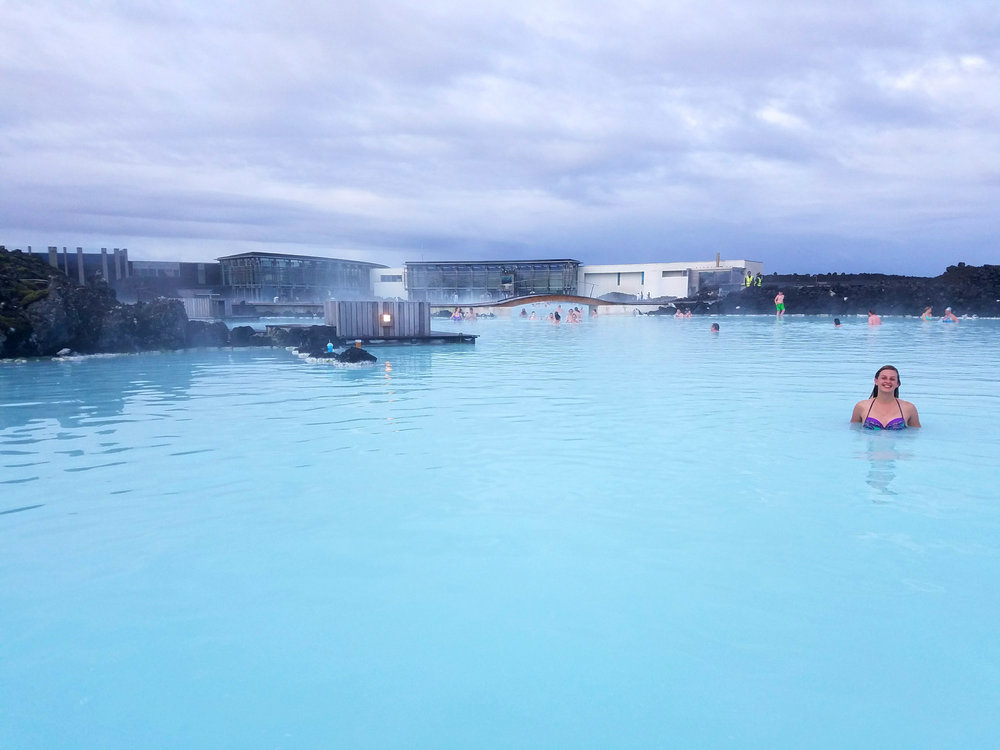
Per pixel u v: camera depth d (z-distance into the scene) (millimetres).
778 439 6617
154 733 2244
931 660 2631
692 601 3150
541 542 3914
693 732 2221
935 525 4125
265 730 2258
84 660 2695
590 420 7680
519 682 2527
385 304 19594
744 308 41812
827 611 3033
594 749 2141
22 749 2160
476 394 9750
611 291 52312
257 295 46594
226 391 10070
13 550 3801
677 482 5109
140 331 16438
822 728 2234
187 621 3006
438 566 3584
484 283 54000
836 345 18641
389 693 2465
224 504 4625
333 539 3979
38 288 15492
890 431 7008
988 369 12406
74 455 6020
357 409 8477
